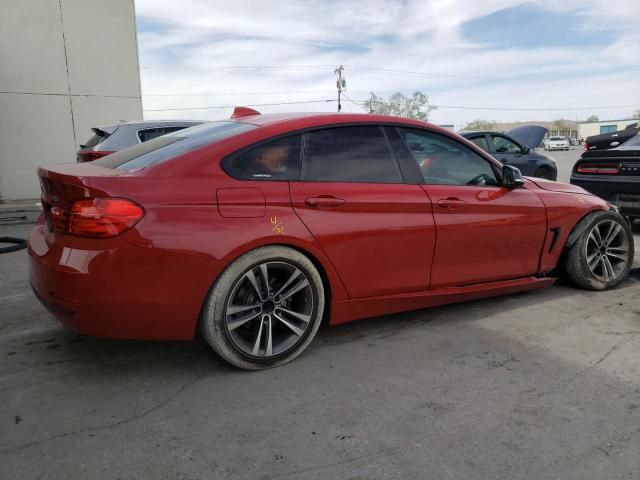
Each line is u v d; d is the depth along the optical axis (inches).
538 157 391.9
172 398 101.2
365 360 118.5
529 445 86.6
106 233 94.7
